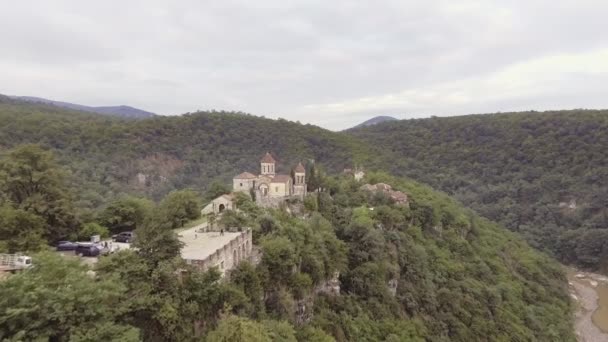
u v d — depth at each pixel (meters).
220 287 35.62
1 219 43.81
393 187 129.88
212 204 72.19
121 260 29.61
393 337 59.75
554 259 151.12
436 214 110.69
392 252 80.31
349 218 87.62
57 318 21.12
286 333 38.59
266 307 45.97
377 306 65.75
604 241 148.88
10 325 19.45
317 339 46.97
